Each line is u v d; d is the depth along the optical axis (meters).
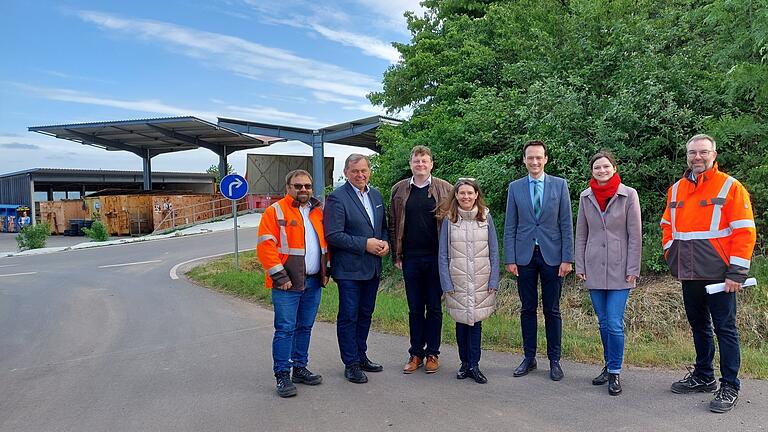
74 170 45.44
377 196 5.51
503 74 11.38
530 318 5.30
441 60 14.52
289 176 5.20
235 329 7.51
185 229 30.00
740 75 7.38
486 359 5.76
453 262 5.16
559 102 8.88
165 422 4.37
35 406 4.79
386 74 16.20
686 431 3.93
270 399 4.82
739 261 4.27
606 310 4.93
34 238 24.58
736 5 7.43
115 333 7.51
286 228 5.03
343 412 4.47
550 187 5.20
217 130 35.41
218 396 4.92
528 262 5.23
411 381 5.18
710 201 4.45
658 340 6.50
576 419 4.19
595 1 9.98
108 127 34.62
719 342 4.40
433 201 5.40
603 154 4.88
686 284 4.63
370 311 5.50
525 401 4.58
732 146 7.92
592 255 4.95
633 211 4.82
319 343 6.59
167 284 11.84
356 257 5.27
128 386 5.26
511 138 9.88
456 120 11.20
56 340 7.23
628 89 8.50
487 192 9.34
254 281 10.78
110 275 13.74
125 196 32.59
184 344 6.79
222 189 13.39
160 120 32.97
